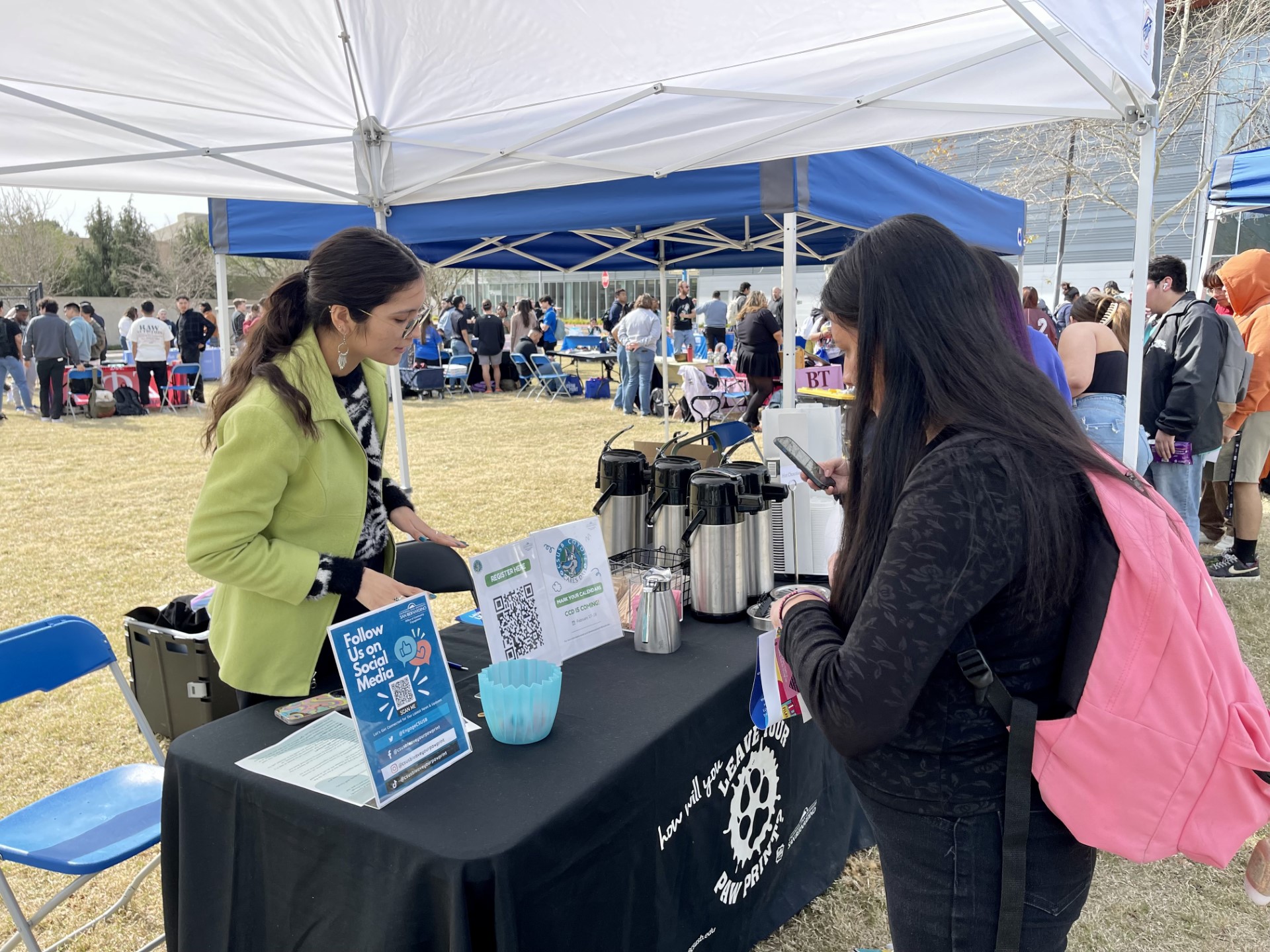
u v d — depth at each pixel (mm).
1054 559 867
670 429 9094
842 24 2451
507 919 1073
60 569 4762
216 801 1289
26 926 1631
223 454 1372
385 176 3438
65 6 2145
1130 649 885
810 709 968
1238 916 2150
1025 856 952
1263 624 3762
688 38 2564
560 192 3350
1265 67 11617
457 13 2479
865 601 899
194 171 3082
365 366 1697
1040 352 3299
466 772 1271
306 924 1211
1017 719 915
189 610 2682
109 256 34344
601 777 1258
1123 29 2041
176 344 14086
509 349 13836
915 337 929
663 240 6648
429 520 5641
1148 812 903
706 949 1636
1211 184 5953
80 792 1885
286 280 1492
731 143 2896
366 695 1183
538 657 1640
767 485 1993
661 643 1718
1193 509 4207
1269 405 4238
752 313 8148
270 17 2451
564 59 2729
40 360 10250
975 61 2408
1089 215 16469
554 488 6559
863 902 2123
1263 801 912
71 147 2670
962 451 876
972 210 4812
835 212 3281
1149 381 4172
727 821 1653
